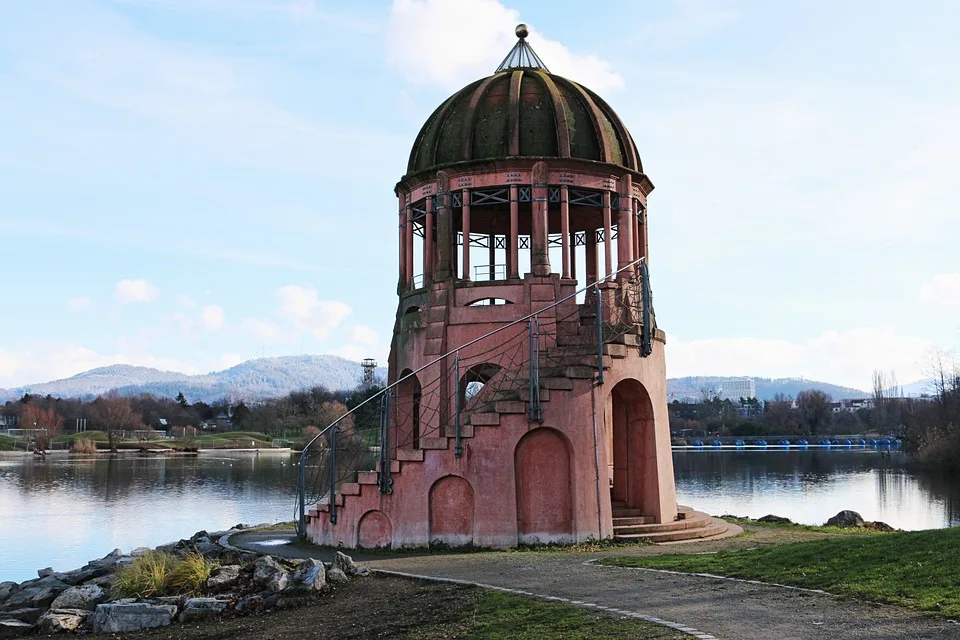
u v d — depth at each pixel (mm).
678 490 79812
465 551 26750
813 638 13703
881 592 16047
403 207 35875
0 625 19469
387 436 28328
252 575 21422
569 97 34875
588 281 39938
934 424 109750
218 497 77625
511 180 32562
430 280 33656
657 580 19328
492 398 29953
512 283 31844
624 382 30266
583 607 16844
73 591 21281
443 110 35469
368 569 22422
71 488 87125
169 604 19719
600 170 33219
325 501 32094
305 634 17422
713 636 14062
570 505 27688
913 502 67125
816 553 20047
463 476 27375
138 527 57031
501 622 16438
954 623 13953
